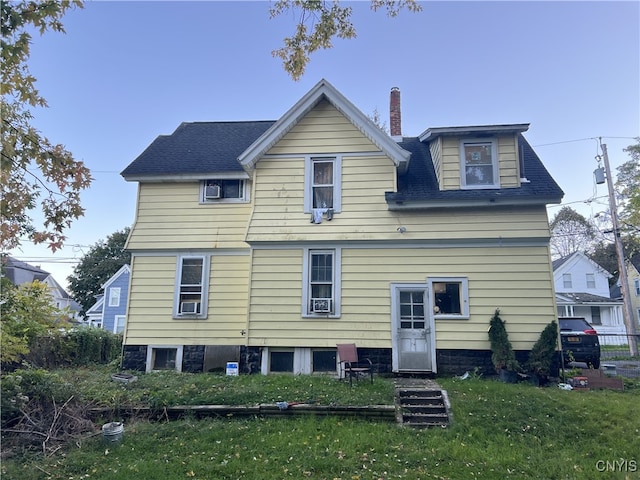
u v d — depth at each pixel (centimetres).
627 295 2073
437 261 1095
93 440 665
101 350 1498
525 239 1074
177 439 673
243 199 1284
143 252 1273
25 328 761
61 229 680
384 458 596
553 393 852
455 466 573
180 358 1206
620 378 967
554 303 1038
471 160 1157
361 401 792
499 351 1000
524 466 579
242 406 781
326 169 1189
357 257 1121
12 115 618
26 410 696
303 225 1147
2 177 584
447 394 834
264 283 1131
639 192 2295
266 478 537
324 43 779
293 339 1095
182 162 1315
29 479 538
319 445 640
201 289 1241
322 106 1205
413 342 1068
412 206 1105
